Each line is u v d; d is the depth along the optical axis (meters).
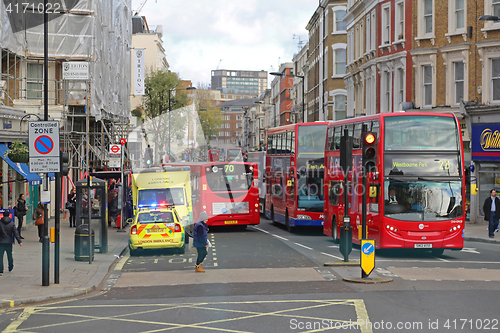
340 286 12.95
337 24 54.12
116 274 15.77
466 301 11.02
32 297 11.91
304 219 25.14
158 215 19.39
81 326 9.50
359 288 12.63
